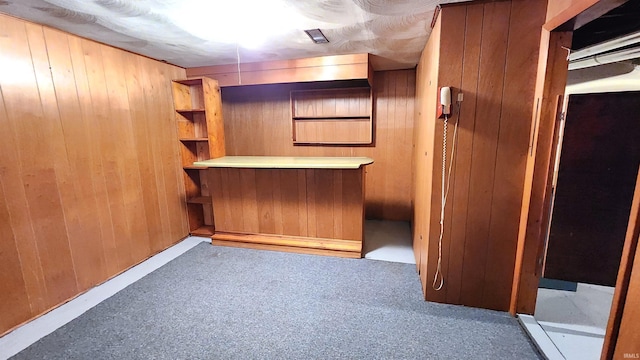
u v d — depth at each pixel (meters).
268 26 2.06
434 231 1.96
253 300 2.09
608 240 1.64
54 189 2.03
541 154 1.63
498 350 1.60
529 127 1.68
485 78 1.69
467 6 1.64
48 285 2.00
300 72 3.06
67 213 2.12
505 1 1.59
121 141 2.54
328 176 2.78
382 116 3.75
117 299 2.13
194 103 3.38
